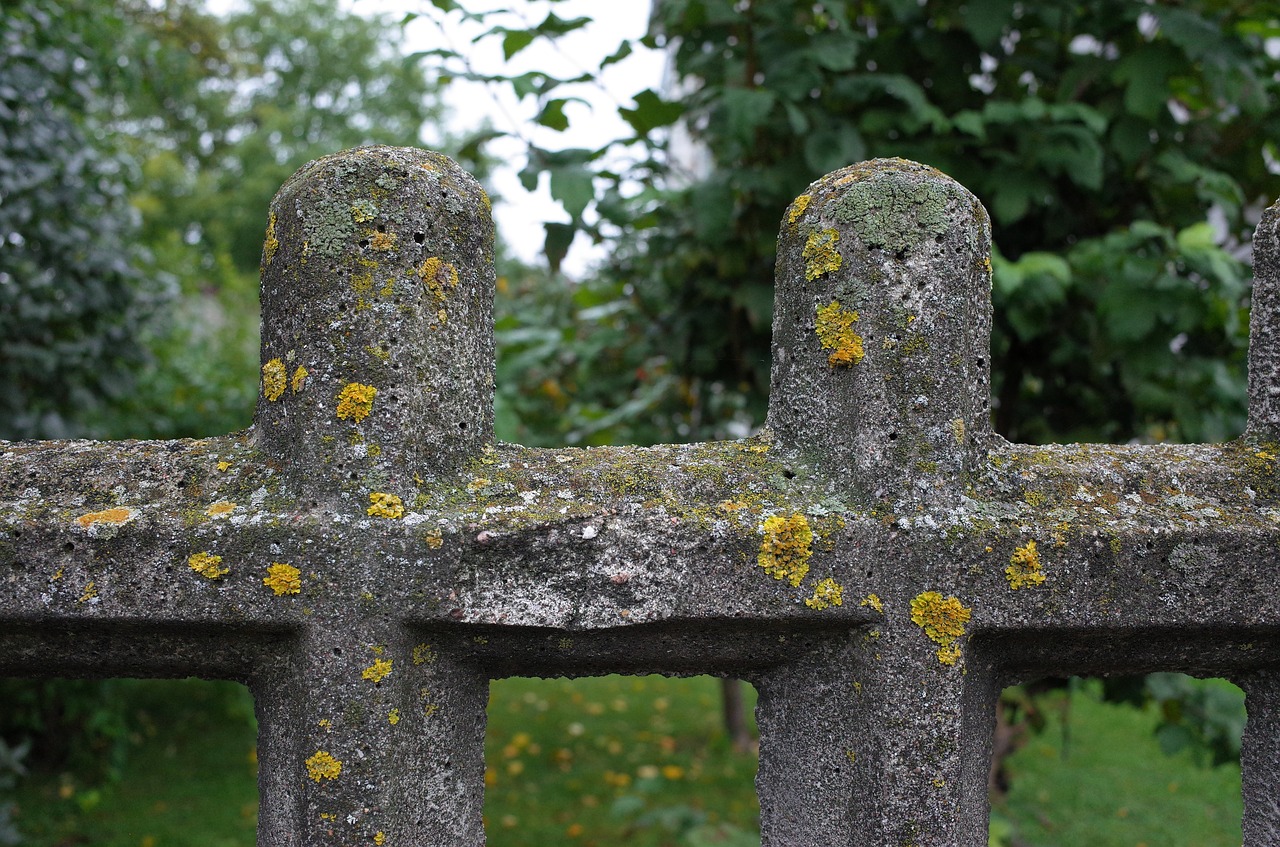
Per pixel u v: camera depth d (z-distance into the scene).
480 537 1.12
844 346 1.18
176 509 1.12
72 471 1.15
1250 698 1.35
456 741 1.19
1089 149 2.11
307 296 1.13
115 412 4.64
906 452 1.17
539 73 2.02
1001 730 2.83
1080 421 2.54
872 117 2.25
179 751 4.72
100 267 3.39
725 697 5.01
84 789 4.19
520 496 1.16
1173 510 1.21
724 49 2.39
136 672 1.21
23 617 1.09
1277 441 1.27
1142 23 2.53
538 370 3.37
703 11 2.24
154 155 17.12
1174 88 2.40
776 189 2.28
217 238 16.80
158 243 6.45
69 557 1.09
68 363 3.33
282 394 1.16
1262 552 1.20
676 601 1.14
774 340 1.27
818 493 1.18
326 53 20.98
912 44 2.39
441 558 1.12
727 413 3.16
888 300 1.17
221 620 1.11
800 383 1.22
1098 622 1.18
